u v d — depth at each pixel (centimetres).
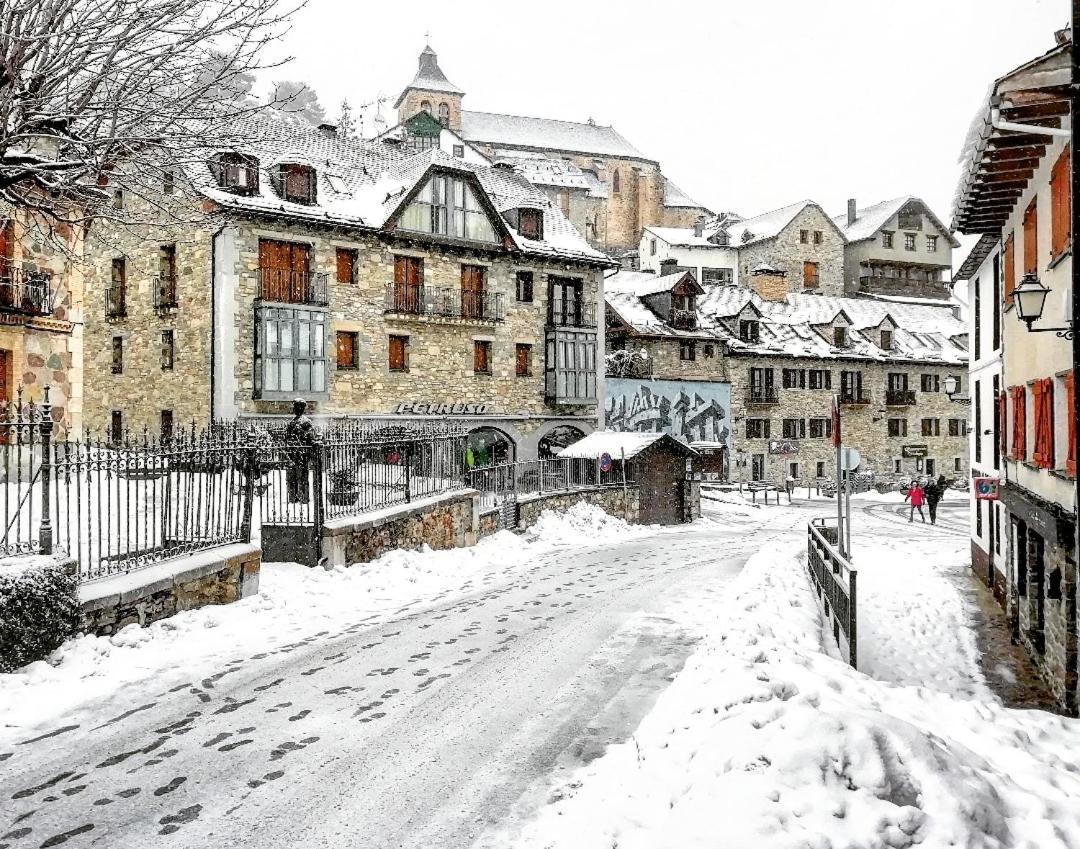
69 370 1842
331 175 3172
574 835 501
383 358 3102
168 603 1009
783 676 677
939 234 7169
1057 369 1128
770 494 4812
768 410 5031
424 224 3203
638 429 4456
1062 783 585
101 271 3212
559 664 926
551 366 3603
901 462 5541
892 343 5653
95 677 820
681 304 4691
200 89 1045
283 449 1359
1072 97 772
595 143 8719
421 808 559
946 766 500
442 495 1917
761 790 473
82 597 878
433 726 718
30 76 927
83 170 1005
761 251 6619
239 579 1142
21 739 679
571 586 1484
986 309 2077
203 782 602
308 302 2878
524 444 3531
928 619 1557
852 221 7381
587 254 3738
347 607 1222
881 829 448
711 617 1188
